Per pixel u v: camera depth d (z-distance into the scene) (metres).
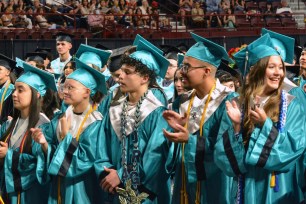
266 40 6.16
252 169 5.92
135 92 6.80
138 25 24.83
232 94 6.41
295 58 10.83
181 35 23.38
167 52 11.67
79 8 24.75
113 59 9.34
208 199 6.36
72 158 6.92
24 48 21.23
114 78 9.41
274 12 27.42
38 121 7.52
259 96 5.98
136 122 6.71
